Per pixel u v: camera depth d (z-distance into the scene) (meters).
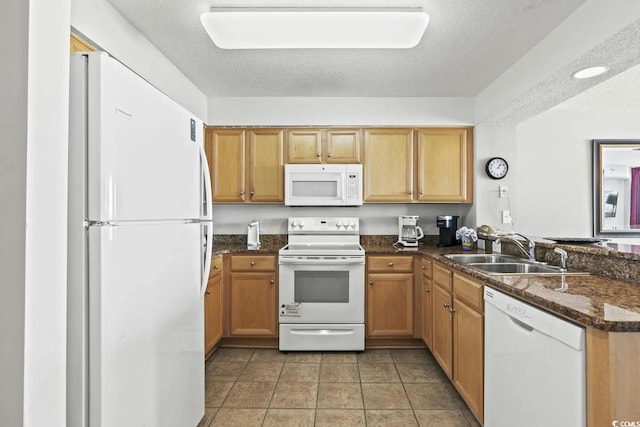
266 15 1.84
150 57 2.25
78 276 1.11
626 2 1.57
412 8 1.84
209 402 2.19
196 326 1.74
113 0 1.80
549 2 1.80
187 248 1.64
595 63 1.95
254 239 3.34
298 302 3.01
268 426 1.94
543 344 1.24
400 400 2.21
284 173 3.28
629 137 3.61
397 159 3.31
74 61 1.12
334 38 2.05
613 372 1.01
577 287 1.45
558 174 3.61
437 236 3.61
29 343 0.96
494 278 1.65
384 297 3.05
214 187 3.33
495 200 3.27
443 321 2.42
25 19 0.95
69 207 1.11
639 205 3.56
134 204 1.25
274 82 2.95
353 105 3.32
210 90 3.14
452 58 2.46
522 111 2.86
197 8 1.86
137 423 1.27
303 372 2.61
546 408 1.22
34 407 0.97
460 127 3.33
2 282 0.95
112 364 1.15
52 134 1.02
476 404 1.84
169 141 1.48
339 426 1.94
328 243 3.45
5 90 0.96
